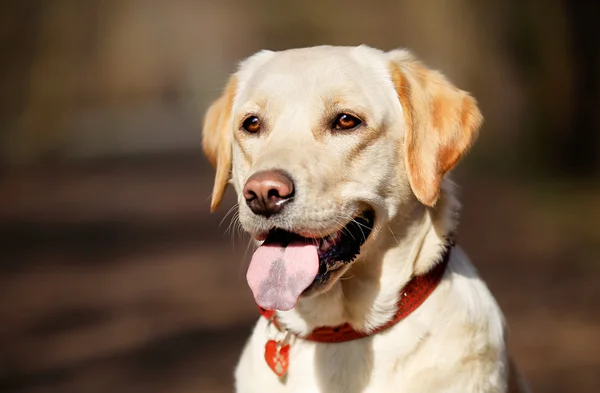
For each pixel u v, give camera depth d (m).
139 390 7.37
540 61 19.55
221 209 19.23
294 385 3.77
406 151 3.81
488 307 3.95
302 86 3.82
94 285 12.05
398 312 3.73
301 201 3.51
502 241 13.24
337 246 3.70
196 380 7.64
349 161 3.72
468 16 20.80
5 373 8.02
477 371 3.73
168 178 26.77
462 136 3.89
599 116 18.97
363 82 3.84
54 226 17.75
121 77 55.97
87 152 36.66
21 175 27.89
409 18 24.27
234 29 54.22
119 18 38.19
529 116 19.73
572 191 17.23
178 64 63.41
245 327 9.55
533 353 7.84
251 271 3.60
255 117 3.91
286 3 32.78
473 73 20.70
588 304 9.35
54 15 29.02
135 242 15.60
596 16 18.70
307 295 3.58
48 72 29.53
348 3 31.89
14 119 29.44
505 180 19.44
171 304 10.74
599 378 7.12
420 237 3.82
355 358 3.72
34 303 11.03
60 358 8.51
